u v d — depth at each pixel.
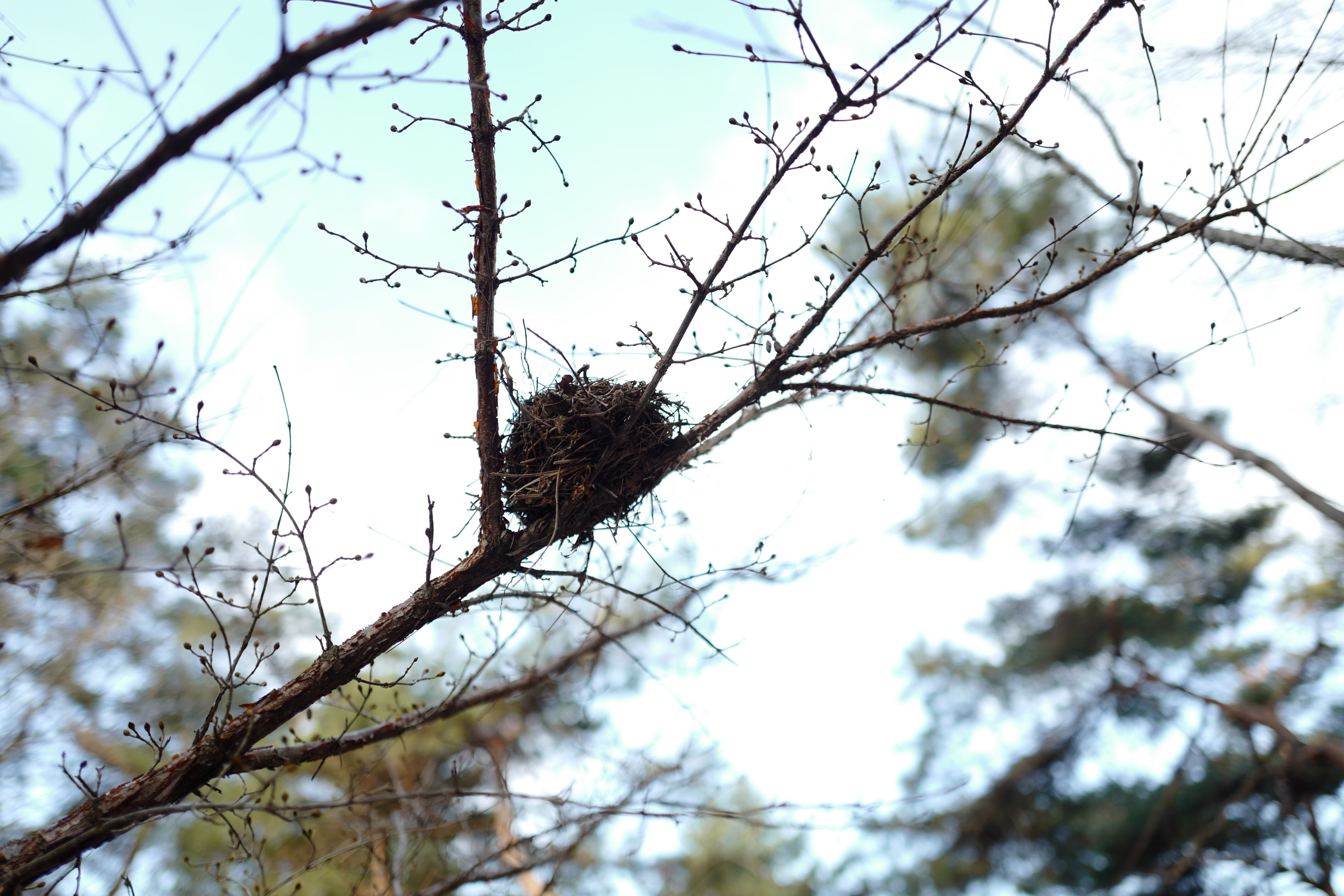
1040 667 8.67
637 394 3.44
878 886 8.84
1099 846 7.52
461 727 6.33
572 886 6.79
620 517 3.49
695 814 3.65
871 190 3.03
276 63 2.05
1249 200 3.08
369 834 4.32
